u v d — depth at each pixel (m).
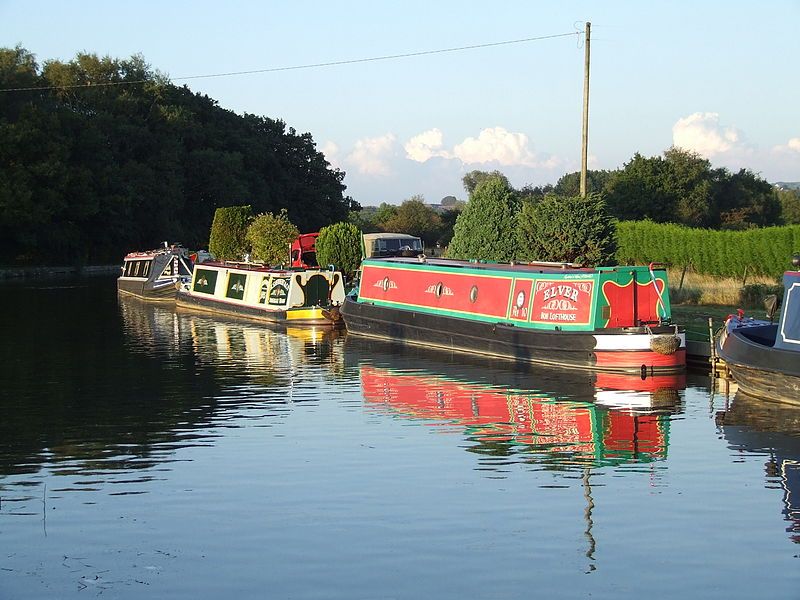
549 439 18.41
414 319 31.16
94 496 15.14
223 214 62.03
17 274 73.06
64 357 29.73
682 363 24.77
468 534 13.28
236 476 16.11
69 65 91.56
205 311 44.22
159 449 17.97
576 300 26.02
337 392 23.27
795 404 20.86
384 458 17.12
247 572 12.12
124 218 84.75
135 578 11.98
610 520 13.79
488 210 37.41
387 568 12.17
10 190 72.12
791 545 12.84
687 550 12.68
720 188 78.44
